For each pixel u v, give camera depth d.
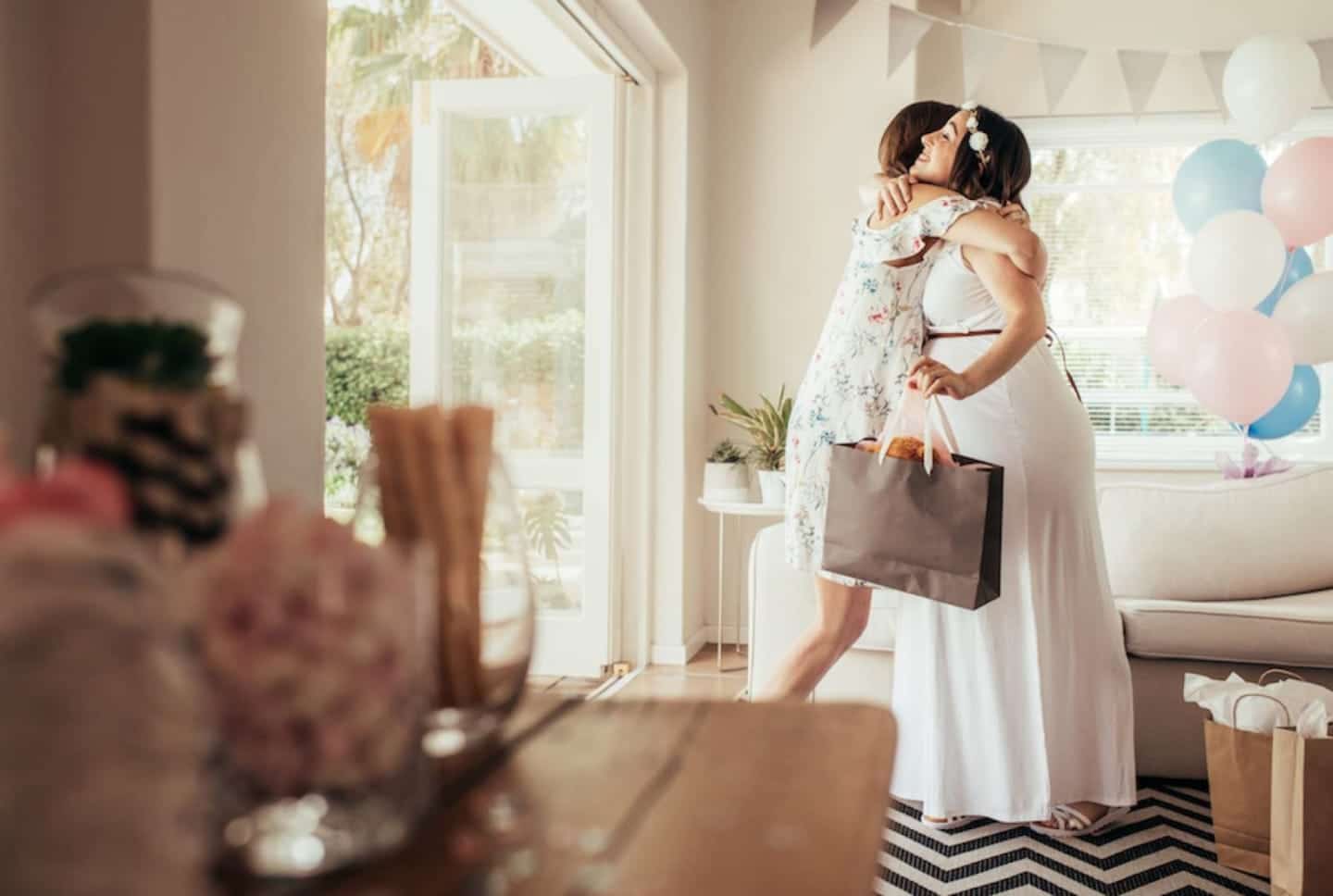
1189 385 4.16
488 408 0.89
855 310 2.52
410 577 0.63
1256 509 3.23
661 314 4.33
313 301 1.58
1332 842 2.07
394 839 0.62
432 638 0.85
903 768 2.63
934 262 2.50
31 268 1.25
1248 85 4.06
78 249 1.27
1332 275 4.14
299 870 0.58
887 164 2.61
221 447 0.67
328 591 0.58
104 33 1.26
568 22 3.59
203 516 0.66
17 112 1.23
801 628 3.00
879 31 4.65
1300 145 4.12
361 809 0.60
